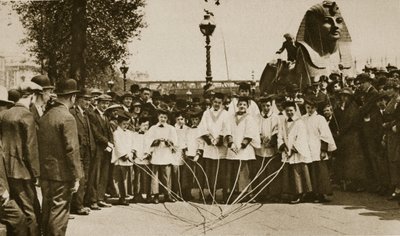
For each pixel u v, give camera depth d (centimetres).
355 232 665
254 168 944
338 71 1394
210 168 944
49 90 704
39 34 1614
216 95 949
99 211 849
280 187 931
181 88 1945
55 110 607
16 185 592
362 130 1005
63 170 595
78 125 821
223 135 933
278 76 1516
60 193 596
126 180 951
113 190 933
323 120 940
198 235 667
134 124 1014
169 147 945
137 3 1656
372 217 760
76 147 597
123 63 1747
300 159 899
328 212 809
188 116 1046
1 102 630
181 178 964
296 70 1453
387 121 922
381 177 964
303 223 729
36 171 590
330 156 1064
